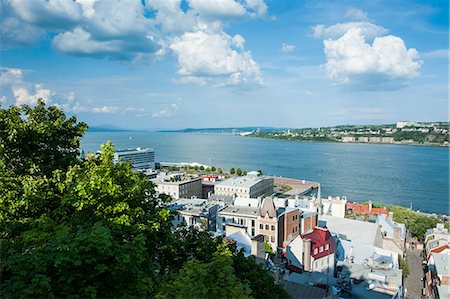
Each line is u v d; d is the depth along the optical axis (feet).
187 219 341.00
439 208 636.07
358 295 179.52
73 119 133.28
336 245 270.26
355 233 331.16
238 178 634.43
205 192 644.69
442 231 387.96
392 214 458.09
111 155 108.78
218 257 69.05
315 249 237.25
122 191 93.45
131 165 106.52
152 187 112.98
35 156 115.55
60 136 128.16
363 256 257.55
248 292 61.67
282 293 103.55
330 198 499.10
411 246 415.03
